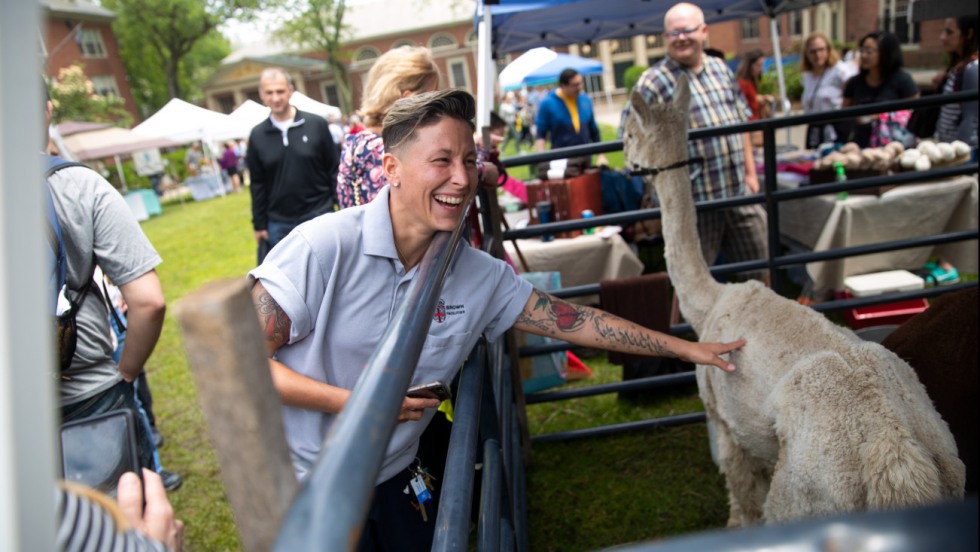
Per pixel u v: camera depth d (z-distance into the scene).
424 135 1.58
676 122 2.46
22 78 0.42
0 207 0.40
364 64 43.81
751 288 2.29
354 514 0.53
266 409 0.50
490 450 1.87
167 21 40.28
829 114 3.38
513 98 19.72
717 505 3.19
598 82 32.75
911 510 0.39
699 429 3.80
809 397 1.80
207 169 22.92
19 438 0.39
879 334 2.85
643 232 5.52
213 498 3.76
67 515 0.69
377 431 0.67
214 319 0.46
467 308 1.83
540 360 3.85
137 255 2.04
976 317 2.16
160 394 5.29
